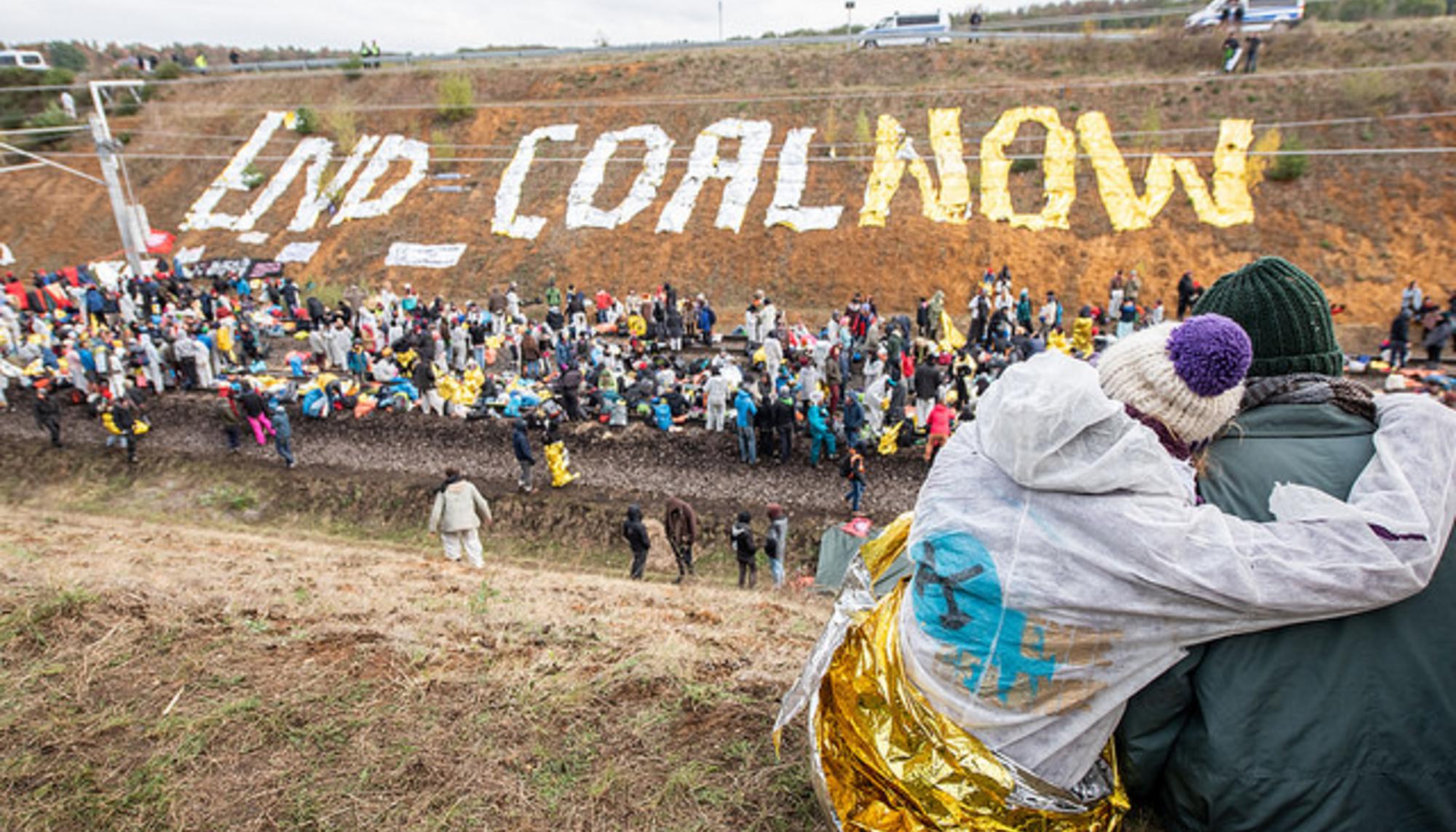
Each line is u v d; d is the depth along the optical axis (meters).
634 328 28.86
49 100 50.06
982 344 26.42
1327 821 2.11
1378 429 2.37
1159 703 2.31
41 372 25.12
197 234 39.50
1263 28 36.44
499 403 22.48
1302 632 2.16
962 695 2.35
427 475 20.17
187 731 4.31
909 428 20.55
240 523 18.97
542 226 36.72
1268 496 2.32
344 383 23.64
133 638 5.35
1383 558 2.05
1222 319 2.40
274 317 31.61
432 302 32.97
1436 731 2.07
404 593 7.82
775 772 3.73
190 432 22.39
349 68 47.03
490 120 41.94
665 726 4.18
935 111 36.81
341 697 4.59
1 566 7.82
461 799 3.74
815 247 33.34
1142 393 2.44
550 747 4.07
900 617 2.58
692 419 21.89
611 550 17.78
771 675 4.68
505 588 8.59
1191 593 2.12
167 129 45.66
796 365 22.48
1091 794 2.40
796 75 41.47
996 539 2.29
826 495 18.94
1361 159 30.36
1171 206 31.05
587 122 40.78
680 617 7.19
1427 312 23.31
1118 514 2.17
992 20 48.25
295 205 39.97
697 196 36.28
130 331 26.23
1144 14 43.50
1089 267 30.27
